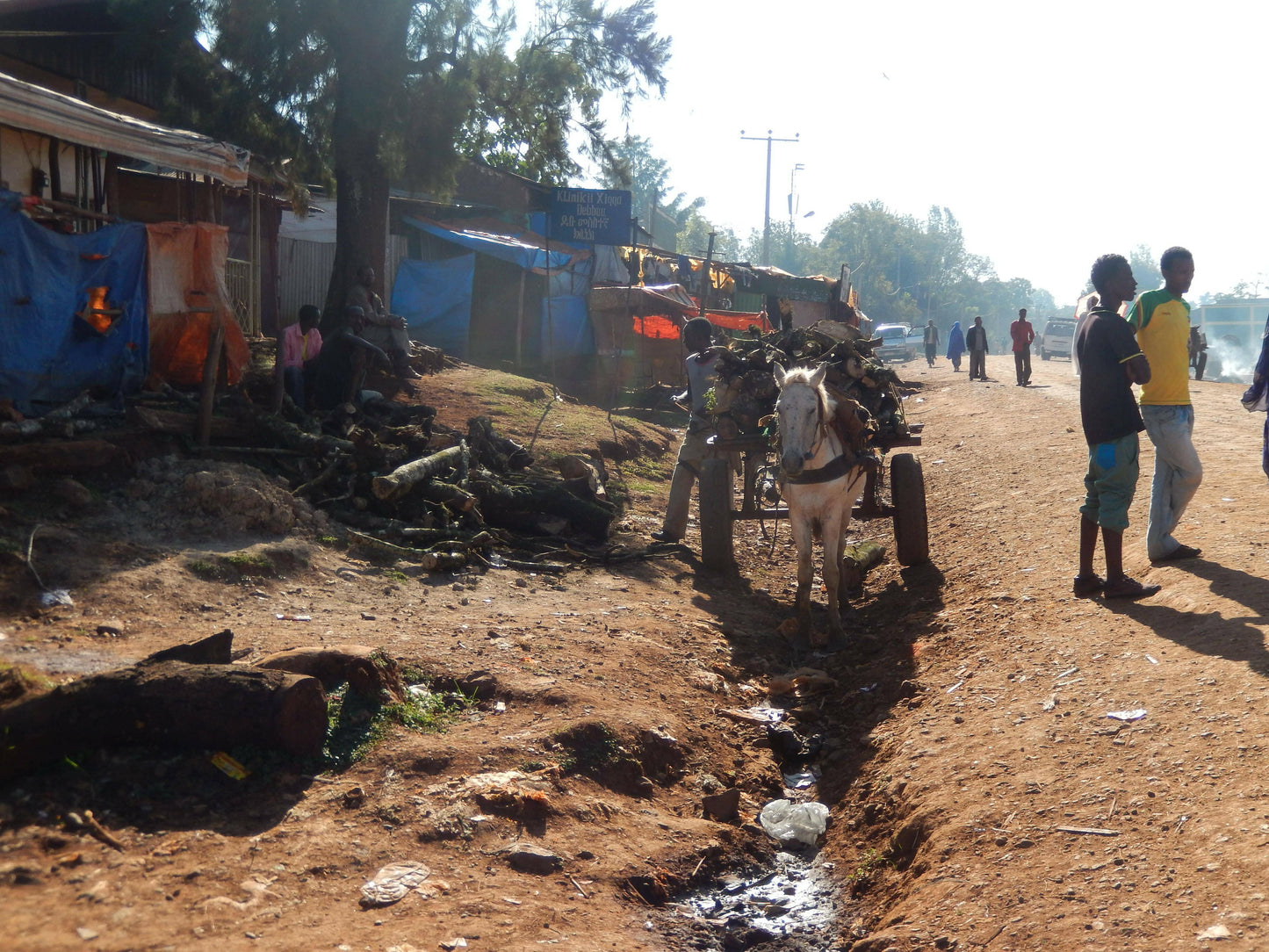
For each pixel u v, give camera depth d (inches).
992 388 916.6
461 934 130.3
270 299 654.5
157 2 485.1
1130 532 303.1
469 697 205.6
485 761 175.9
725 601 316.5
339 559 286.0
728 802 188.1
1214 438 473.7
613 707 205.3
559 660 229.5
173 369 374.6
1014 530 346.3
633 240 1053.8
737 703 236.7
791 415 247.3
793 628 285.6
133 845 139.3
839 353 314.8
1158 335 249.1
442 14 539.2
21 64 493.4
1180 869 132.8
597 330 844.6
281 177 535.2
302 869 140.3
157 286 354.9
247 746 163.9
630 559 349.4
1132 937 121.6
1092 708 187.5
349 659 190.2
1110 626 225.8
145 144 339.3
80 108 308.2
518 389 612.7
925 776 178.7
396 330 523.2
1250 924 117.7
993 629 247.8
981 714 199.9
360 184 546.0
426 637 233.8
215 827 147.1
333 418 378.0
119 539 249.4
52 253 312.2
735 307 1302.9
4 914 119.2
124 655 189.8
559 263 839.7
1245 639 198.8
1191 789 151.3
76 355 323.3
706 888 164.6
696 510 463.8
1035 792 161.3
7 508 241.6
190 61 515.8
